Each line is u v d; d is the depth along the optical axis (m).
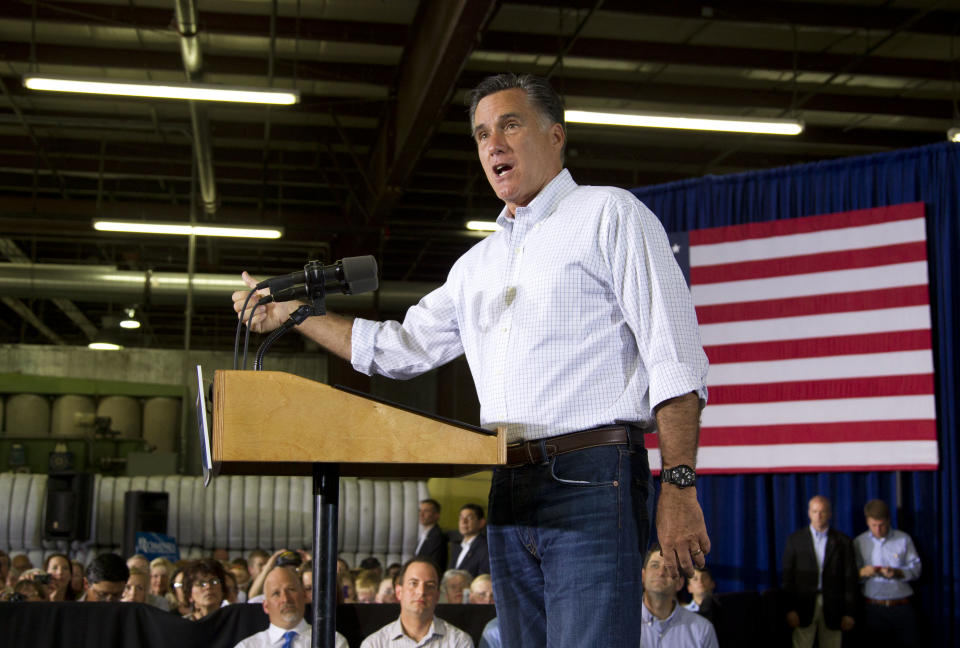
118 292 16.64
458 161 15.09
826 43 11.63
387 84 12.62
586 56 11.61
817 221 7.48
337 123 13.70
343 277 2.05
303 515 11.07
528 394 1.84
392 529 10.80
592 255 1.85
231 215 16.11
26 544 10.83
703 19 10.82
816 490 7.54
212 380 1.65
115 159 15.55
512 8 10.80
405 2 10.91
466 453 1.61
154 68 12.04
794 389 7.41
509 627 1.87
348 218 16.03
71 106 13.83
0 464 14.62
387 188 13.52
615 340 1.84
